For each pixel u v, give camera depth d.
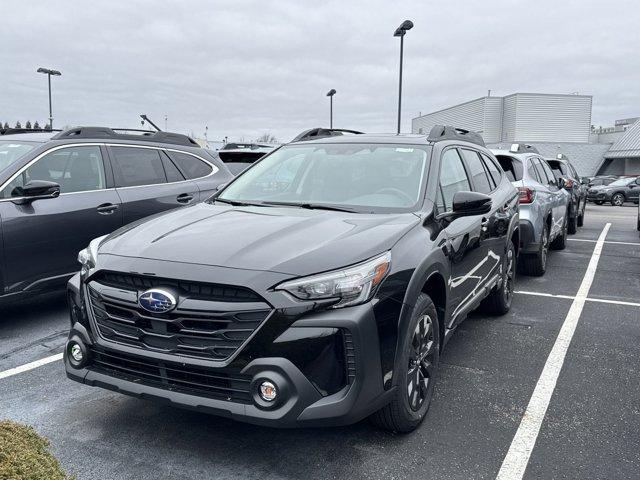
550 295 7.10
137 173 6.25
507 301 6.06
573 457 3.21
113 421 3.57
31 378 4.25
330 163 4.42
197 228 3.40
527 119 60.34
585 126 60.91
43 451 2.06
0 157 5.52
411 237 3.38
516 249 6.22
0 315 5.86
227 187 4.61
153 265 2.97
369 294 2.92
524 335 5.41
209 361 2.79
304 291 2.77
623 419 3.67
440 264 3.54
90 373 3.15
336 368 2.80
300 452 3.23
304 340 2.74
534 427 3.55
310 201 4.10
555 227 9.63
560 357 4.80
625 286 7.68
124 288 3.03
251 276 2.79
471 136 5.63
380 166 4.26
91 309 3.17
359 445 3.31
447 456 3.20
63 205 5.42
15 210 5.05
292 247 3.03
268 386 2.72
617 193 30.59
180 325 2.85
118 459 3.14
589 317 6.06
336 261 2.90
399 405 3.19
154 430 3.46
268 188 4.39
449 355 4.84
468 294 4.41
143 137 6.55
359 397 2.84
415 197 3.91
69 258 5.46
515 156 7.98
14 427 2.08
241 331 2.77
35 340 5.10
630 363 4.68
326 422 2.78
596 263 9.59
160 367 2.91
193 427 3.50
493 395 4.02
